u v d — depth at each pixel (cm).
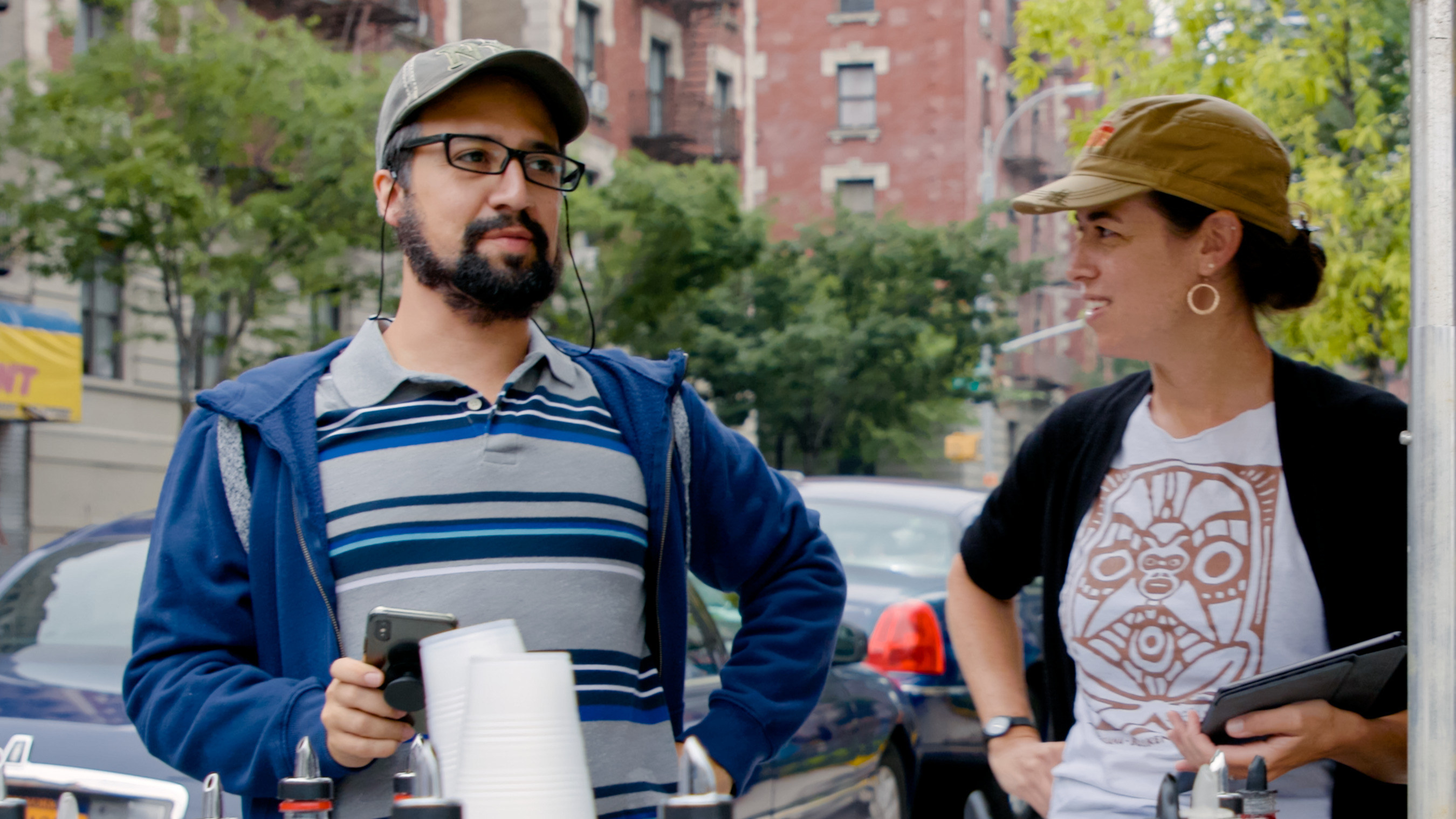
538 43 2645
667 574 201
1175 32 909
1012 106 4162
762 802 413
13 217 1499
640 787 188
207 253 1575
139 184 1437
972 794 219
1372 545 209
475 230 189
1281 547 213
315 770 149
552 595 184
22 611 364
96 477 1844
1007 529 256
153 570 187
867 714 512
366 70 1720
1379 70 916
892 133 3972
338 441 187
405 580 180
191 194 1446
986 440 3133
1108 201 215
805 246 2916
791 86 4038
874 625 609
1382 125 891
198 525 186
